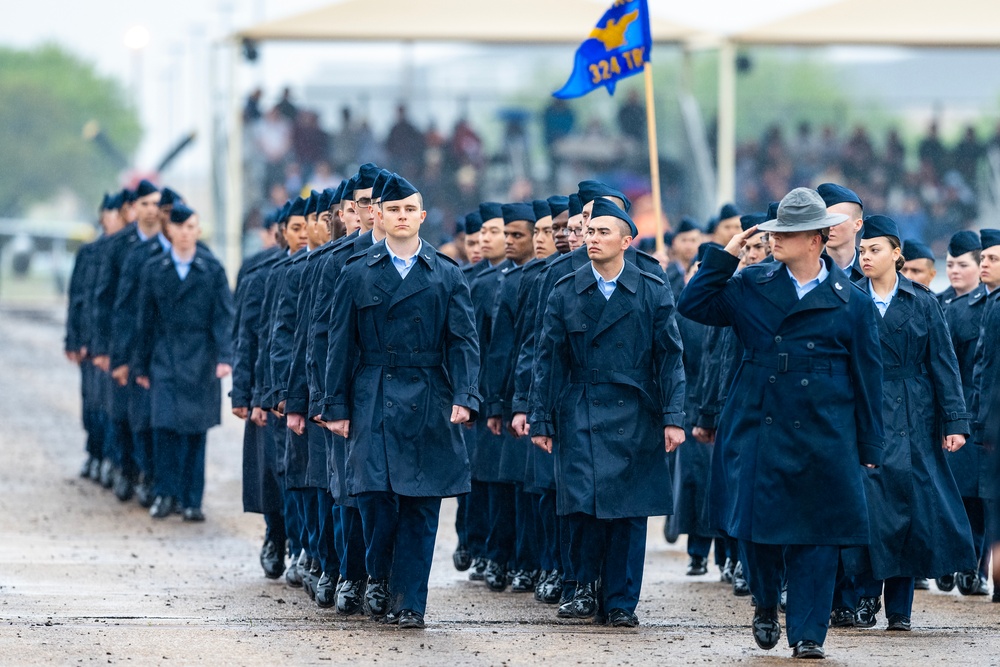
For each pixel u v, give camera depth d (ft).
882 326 82.69
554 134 230.07
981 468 96.48
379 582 80.89
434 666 69.67
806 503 71.41
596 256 80.28
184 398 123.85
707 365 94.32
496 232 103.30
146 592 90.63
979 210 230.48
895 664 71.72
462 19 212.84
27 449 164.76
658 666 70.59
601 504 79.66
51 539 111.96
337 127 229.86
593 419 80.53
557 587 90.17
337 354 79.15
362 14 213.87
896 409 82.64
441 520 129.59
